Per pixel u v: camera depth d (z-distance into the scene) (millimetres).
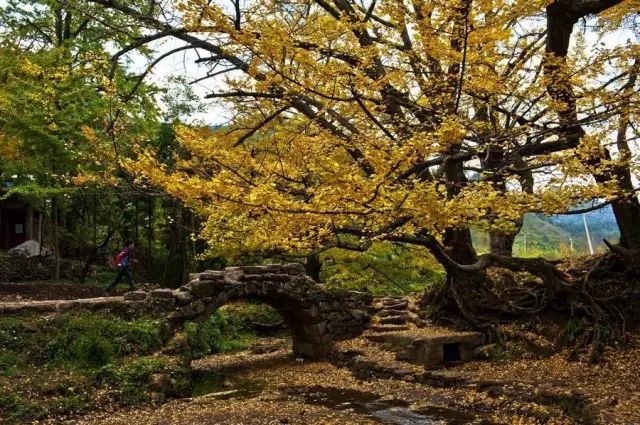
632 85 8375
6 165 14289
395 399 9961
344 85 5730
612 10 9250
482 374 10445
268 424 8508
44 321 10539
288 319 14961
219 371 13117
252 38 5461
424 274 18797
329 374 12609
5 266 17594
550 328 11461
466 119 7051
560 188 6121
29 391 8766
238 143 7863
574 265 12672
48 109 12367
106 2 9008
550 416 8016
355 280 16312
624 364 9680
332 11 7859
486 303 12438
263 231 6000
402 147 5027
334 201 5074
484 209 5629
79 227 24516
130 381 9836
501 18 5922
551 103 7176
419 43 6855
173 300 12406
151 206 23656
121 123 9320
